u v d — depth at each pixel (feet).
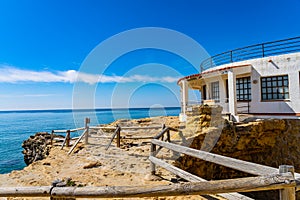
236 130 32.09
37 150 47.55
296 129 35.14
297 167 33.65
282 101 42.01
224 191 7.53
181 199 13.94
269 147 34.73
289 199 7.36
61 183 9.42
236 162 10.59
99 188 8.50
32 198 14.70
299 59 40.34
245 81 48.75
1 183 18.45
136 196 8.04
